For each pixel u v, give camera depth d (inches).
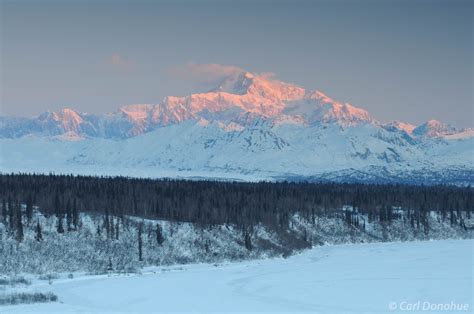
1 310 5034.5
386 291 6289.4
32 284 6574.8
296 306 5541.3
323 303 5693.9
